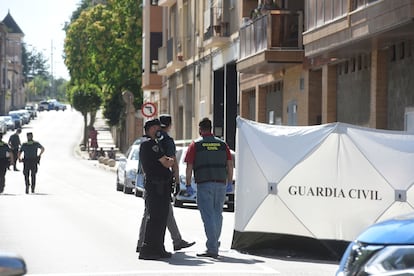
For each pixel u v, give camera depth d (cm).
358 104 6844
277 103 9019
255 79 9550
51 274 3142
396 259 1848
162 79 15325
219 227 3694
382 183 3534
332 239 3616
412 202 3500
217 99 10975
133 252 3831
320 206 3641
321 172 3641
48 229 4825
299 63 7931
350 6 6072
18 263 1248
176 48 13238
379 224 1997
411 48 5869
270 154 3747
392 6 5253
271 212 3744
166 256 3638
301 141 3681
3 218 5522
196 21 11969
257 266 3412
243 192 3831
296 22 7906
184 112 12938
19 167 13938
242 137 3844
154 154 3612
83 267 3341
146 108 11019
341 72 7256
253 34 8450
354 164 3581
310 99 7844
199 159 3672
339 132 3603
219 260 3588
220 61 10644
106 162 15000
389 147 3534
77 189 9275
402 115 6041
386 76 6331
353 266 1919
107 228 4909
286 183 3703
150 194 3609
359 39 5866
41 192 8612
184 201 6888
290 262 3553
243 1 9500
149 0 15412
